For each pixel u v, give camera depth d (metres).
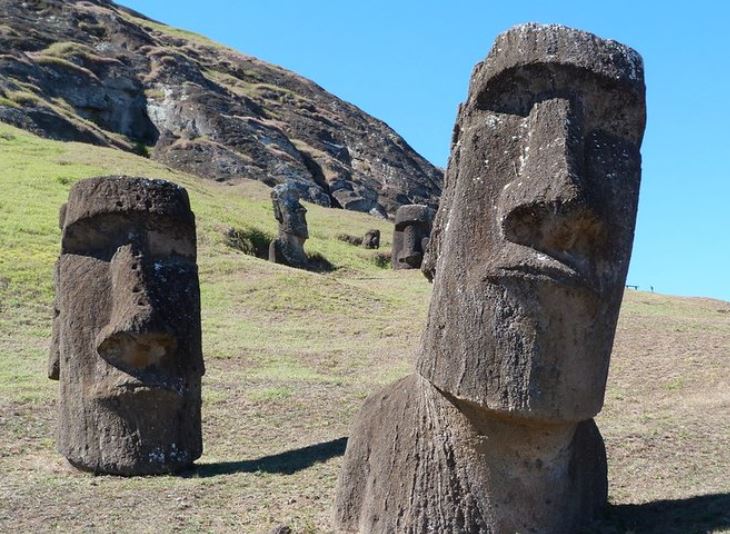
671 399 12.22
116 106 55.00
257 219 35.25
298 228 29.95
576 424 5.80
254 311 20.94
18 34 54.25
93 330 9.47
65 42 56.47
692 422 9.30
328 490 8.12
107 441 9.27
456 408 5.71
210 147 52.44
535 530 5.67
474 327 5.52
